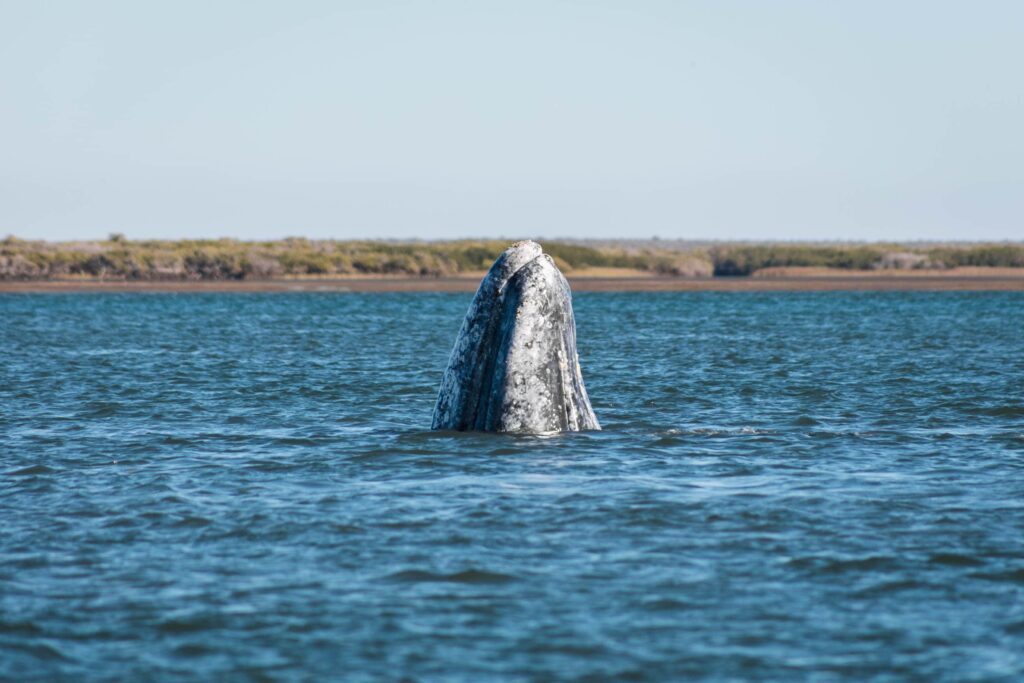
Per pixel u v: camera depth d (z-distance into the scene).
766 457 69.19
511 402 69.44
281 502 57.78
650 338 176.62
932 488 60.72
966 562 47.84
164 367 128.75
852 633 40.66
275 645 39.72
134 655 38.88
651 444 72.00
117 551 49.59
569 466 64.62
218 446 74.38
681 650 39.25
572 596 44.16
